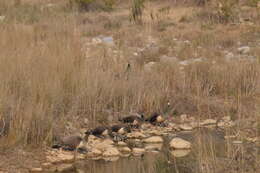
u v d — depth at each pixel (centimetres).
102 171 1429
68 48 2136
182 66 2477
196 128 1853
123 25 3859
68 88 1891
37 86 1750
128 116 1845
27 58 1958
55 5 4484
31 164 1453
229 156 1432
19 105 1597
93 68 2048
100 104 1875
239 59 2458
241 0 4594
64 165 1477
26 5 4491
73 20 3053
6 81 1741
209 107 1991
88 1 4559
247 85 2123
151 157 1560
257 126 1695
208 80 2172
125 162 1516
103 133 1725
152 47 2994
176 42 3184
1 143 1506
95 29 3597
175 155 1568
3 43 2234
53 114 1709
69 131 1709
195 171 1400
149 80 2078
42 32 2783
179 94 2055
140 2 4094
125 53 2516
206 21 3938
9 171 1395
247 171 1335
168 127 1869
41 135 1584
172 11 4491
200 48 2925
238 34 3375
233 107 1977
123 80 2014
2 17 3619
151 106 1962
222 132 1777
